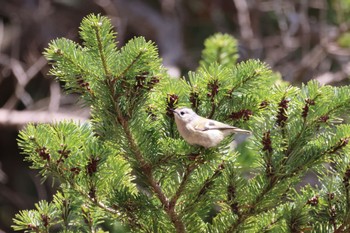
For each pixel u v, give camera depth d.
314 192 8.06
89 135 7.81
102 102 7.60
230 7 25.62
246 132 7.89
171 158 7.69
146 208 7.71
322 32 22.39
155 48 7.37
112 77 7.41
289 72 23.12
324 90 7.80
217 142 7.81
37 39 24.55
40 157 7.35
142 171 7.79
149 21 26.34
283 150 7.93
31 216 8.06
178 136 8.24
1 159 23.11
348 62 22.81
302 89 7.88
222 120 8.19
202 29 25.97
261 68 7.96
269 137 7.81
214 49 12.36
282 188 7.94
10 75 24.34
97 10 25.39
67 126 7.62
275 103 7.91
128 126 7.69
